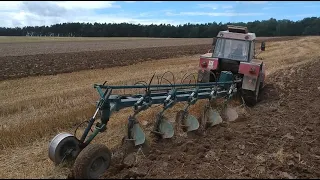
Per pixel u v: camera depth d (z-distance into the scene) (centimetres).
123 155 615
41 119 855
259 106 1019
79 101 1072
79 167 504
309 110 974
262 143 695
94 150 518
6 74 1709
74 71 1845
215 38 1095
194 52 3353
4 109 975
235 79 995
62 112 923
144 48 4066
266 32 9912
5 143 705
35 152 663
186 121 756
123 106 617
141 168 561
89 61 2414
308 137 747
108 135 736
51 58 2658
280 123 841
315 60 2286
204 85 803
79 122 862
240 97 1020
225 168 572
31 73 1748
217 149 655
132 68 1980
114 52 3341
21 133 748
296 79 1516
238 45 1062
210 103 855
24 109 1001
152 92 743
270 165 589
